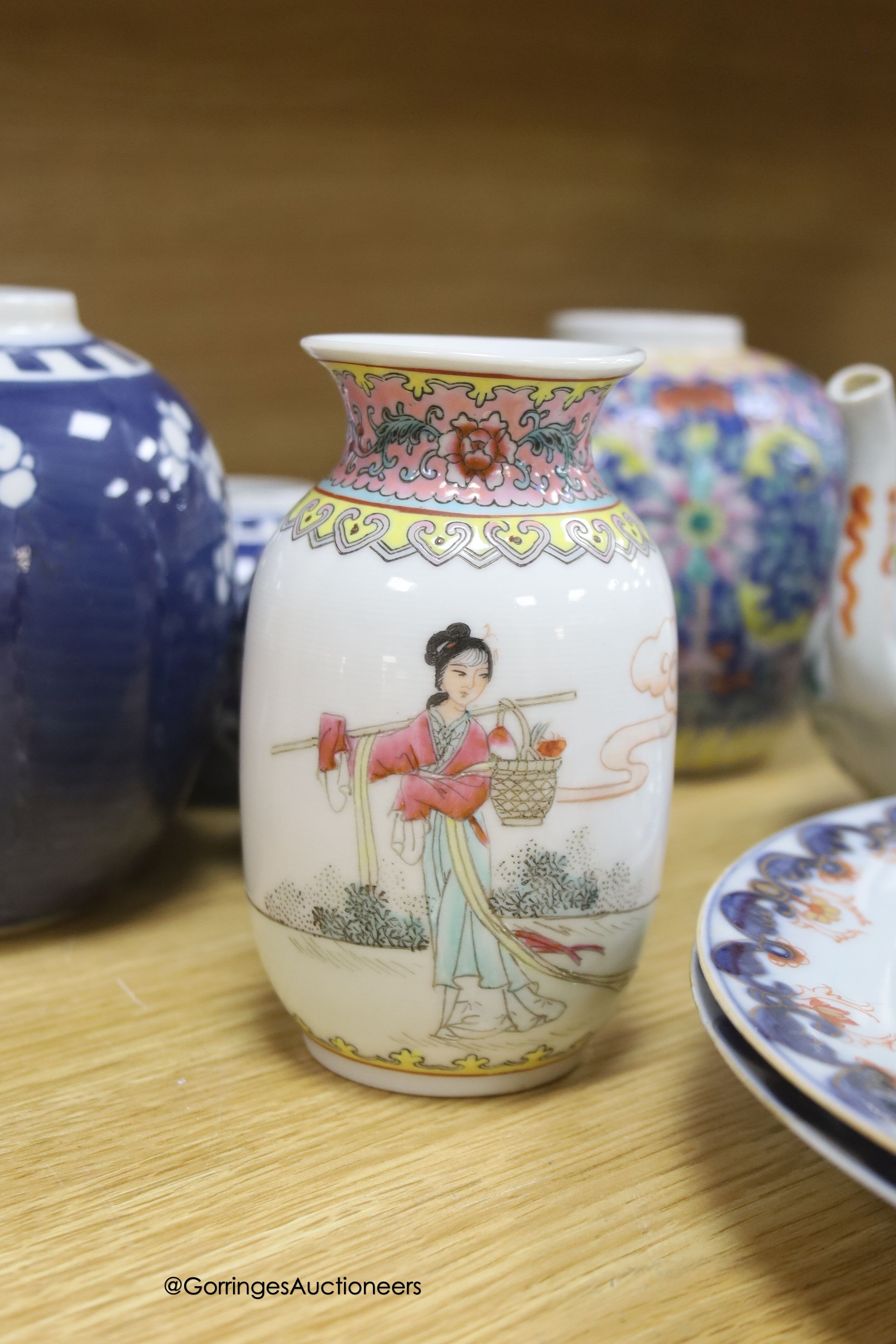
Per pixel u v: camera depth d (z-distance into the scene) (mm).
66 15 675
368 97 789
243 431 821
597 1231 387
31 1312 351
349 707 402
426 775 401
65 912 566
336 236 809
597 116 867
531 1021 430
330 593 405
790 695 729
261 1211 392
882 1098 330
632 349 430
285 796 421
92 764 514
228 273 782
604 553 414
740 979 381
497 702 397
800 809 707
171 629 523
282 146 771
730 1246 382
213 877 632
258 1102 449
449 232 845
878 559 594
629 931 438
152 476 508
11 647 483
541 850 410
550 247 886
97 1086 456
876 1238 388
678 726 707
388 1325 349
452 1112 445
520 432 408
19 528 475
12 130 680
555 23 827
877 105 976
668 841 663
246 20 733
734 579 673
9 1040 485
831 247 1000
